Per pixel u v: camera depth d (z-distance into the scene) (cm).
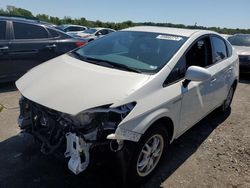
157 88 293
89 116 252
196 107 373
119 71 306
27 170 314
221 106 523
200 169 352
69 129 255
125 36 396
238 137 454
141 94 274
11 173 308
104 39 409
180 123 342
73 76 296
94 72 303
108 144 254
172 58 329
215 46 442
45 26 651
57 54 659
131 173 280
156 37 375
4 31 584
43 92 279
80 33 1881
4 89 594
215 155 390
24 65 612
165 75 308
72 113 246
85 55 369
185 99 333
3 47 573
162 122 312
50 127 276
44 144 283
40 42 631
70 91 269
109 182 304
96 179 307
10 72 595
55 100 263
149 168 311
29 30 621
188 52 354
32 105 289
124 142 259
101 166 262
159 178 324
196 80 318
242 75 989
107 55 357
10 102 518
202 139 436
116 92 265
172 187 311
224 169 358
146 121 271
